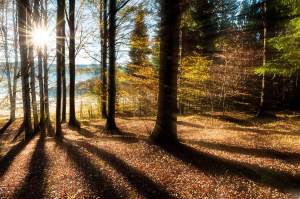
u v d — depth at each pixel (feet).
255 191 22.40
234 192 22.20
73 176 25.98
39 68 49.78
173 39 30.68
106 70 69.46
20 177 26.50
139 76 76.02
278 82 102.89
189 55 67.26
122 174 26.04
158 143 34.78
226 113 84.94
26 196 22.36
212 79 85.81
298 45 41.96
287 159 30.91
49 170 28.04
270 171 26.63
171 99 34.35
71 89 63.98
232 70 85.76
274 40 41.93
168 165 28.32
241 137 43.57
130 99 96.58
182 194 21.94
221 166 27.99
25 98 47.26
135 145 35.53
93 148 35.83
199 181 24.38
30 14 45.88
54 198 21.70
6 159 33.42
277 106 100.07
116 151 33.68
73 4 60.80
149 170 27.02
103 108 80.94
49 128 60.85
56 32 48.24
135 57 73.15
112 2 43.73
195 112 96.89
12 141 52.08
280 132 48.01
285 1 32.40
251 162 29.30
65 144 39.55
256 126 57.88
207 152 32.83
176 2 22.86
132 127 59.16
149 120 71.10
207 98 101.04
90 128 60.44
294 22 36.99
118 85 87.86
